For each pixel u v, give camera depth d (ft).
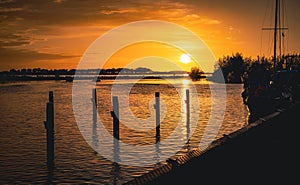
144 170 64.18
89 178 59.47
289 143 46.55
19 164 68.23
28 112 161.07
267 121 45.70
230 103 199.52
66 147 83.87
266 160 37.17
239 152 33.40
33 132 105.70
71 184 56.65
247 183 28.55
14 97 252.83
